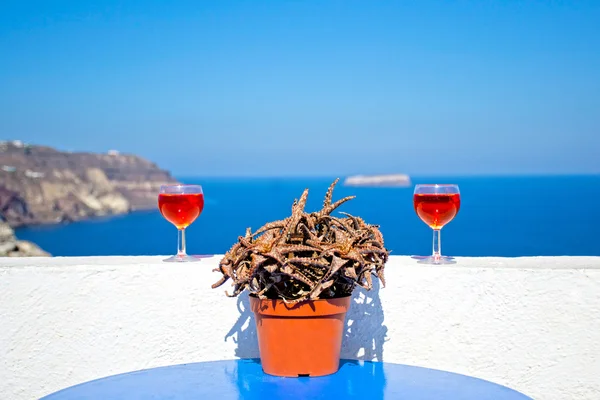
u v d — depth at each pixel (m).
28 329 2.07
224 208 141.25
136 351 2.11
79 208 168.38
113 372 2.10
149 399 1.53
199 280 2.12
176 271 2.12
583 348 1.96
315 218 1.68
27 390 2.07
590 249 57.97
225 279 1.65
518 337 2.00
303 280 1.56
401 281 2.08
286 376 1.71
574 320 1.96
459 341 2.04
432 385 1.62
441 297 2.05
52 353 2.08
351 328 2.11
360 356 2.10
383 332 2.09
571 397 1.97
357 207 121.69
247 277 1.58
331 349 1.72
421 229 76.38
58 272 2.08
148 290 2.11
